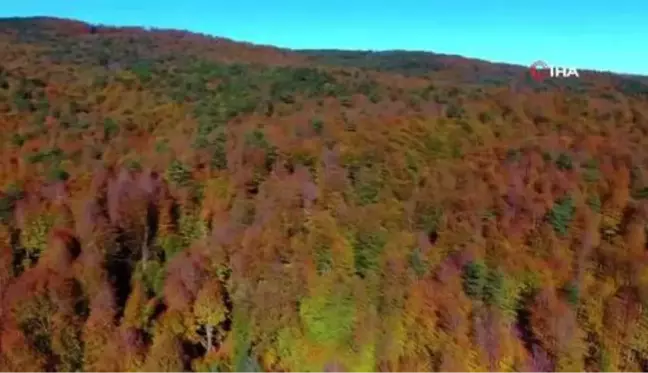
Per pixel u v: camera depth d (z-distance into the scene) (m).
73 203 62.91
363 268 58.84
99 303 57.09
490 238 62.72
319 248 59.66
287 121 85.00
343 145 75.06
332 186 66.38
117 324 57.12
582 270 62.66
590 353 58.12
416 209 63.94
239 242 61.22
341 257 59.12
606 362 57.78
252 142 73.62
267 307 57.56
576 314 59.47
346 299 56.50
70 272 58.09
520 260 61.34
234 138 75.38
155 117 88.50
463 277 59.00
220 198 66.31
